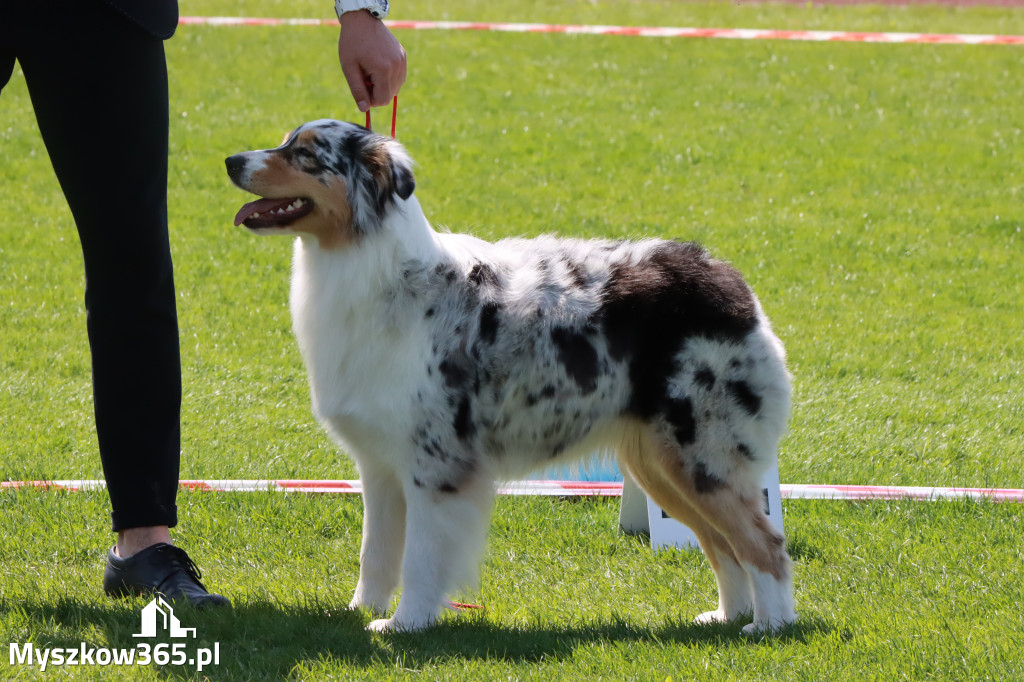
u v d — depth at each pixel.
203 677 6.40
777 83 30.12
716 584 8.48
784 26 36.97
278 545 8.99
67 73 7.10
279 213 7.27
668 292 7.44
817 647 7.04
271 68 29.81
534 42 33.41
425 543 7.27
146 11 7.18
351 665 6.59
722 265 7.77
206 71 29.25
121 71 7.16
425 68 30.30
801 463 11.10
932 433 12.10
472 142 24.95
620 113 27.45
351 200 7.21
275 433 11.72
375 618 7.64
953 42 34.59
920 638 7.17
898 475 10.85
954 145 25.73
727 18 38.09
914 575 8.52
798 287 17.56
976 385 13.79
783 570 7.53
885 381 13.93
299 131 7.30
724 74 30.86
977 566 8.68
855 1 41.62
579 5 39.62
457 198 21.41
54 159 7.36
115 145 7.24
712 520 7.51
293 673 6.48
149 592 7.58
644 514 9.48
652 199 21.91
